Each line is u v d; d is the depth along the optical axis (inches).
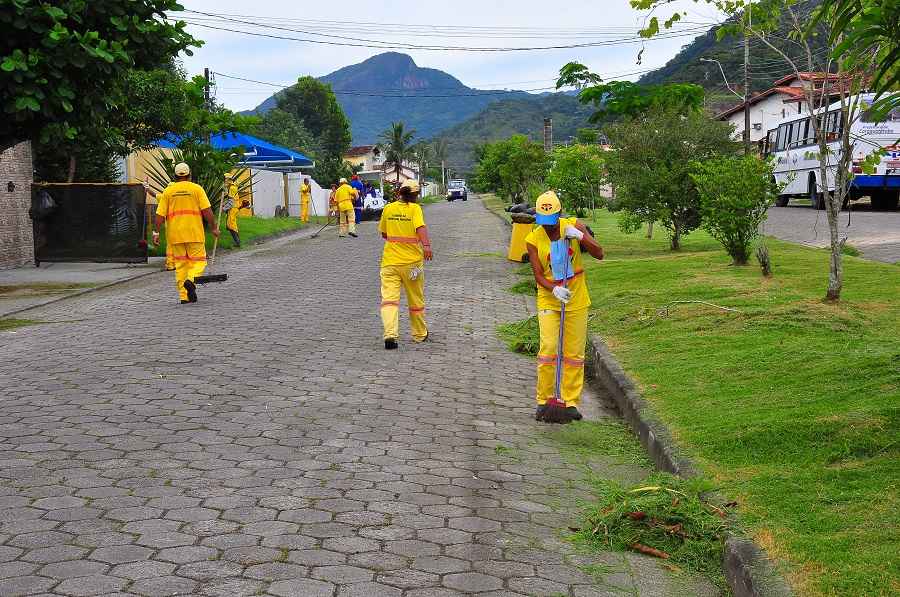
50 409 261.7
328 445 230.5
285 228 1138.0
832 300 354.3
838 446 195.2
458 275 619.8
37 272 655.1
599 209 1457.9
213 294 523.8
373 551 165.0
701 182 506.6
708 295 403.5
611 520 177.5
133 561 157.5
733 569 153.7
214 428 243.3
